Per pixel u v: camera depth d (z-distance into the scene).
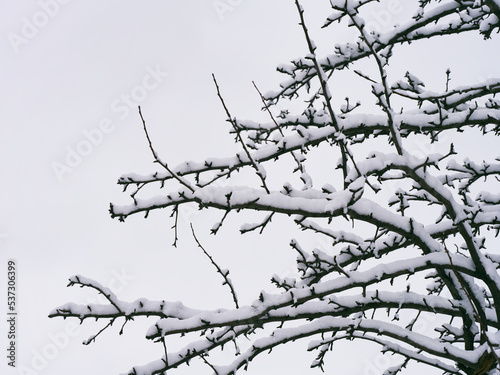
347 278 4.05
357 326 4.20
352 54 6.00
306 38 3.80
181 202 4.14
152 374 4.17
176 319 4.04
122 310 4.04
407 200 4.77
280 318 4.12
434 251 4.27
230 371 4.27
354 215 3.90
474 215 4.26
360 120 4.97
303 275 4.80
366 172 3.80
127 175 4.65
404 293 4.26
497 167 5.26
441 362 4.26
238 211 3.81
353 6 3.78
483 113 5.04
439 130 5.09
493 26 5.21
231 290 4.26
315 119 5.66
